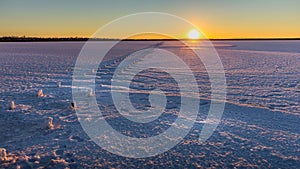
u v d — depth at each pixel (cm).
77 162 516
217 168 495
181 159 531
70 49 5306
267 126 724
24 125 720
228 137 645
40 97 1066
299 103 1001
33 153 552
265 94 1180
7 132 667
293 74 1833
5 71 1978
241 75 1811
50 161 517
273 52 4341
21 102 978
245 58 3228
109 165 506
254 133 670
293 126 723
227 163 513
